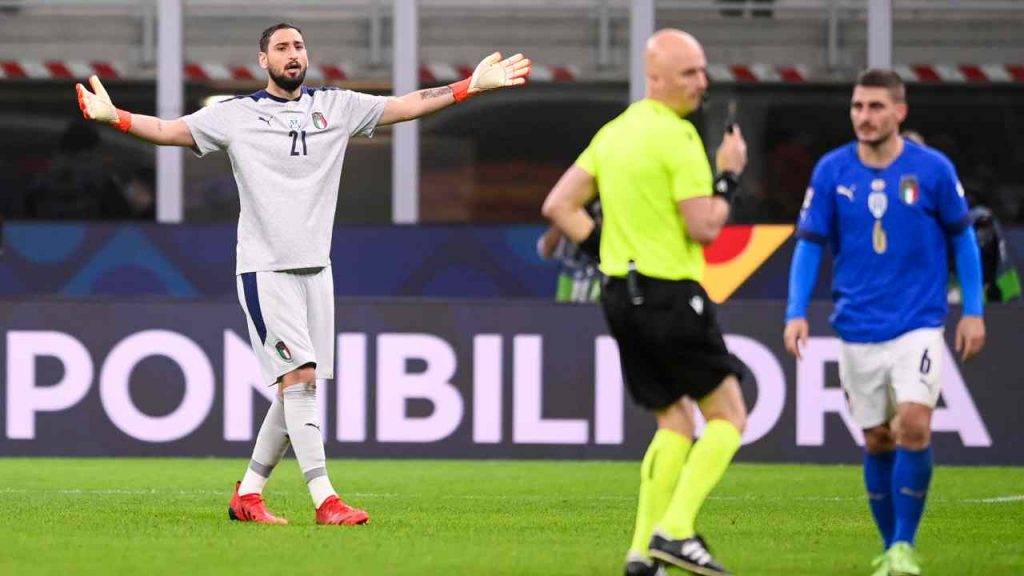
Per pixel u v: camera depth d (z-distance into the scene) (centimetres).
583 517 3088
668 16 5019
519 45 5034
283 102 2859
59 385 4316
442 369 4312
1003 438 4275
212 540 2655
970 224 2372
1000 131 5050
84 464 4150
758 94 5025
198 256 4847
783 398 4291
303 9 5047
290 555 2491
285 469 4103
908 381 2336
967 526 2998
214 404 4312
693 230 2186
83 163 5012
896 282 2355
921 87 5047
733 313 4306
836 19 5025
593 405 4309
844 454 4281
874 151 2370
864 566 2461
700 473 2211
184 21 5053
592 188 2273
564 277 4825
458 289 4859
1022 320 4269
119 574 2312
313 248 2850
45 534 2738
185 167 4984
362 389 4316
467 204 5003
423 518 3047
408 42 5031
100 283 4869
